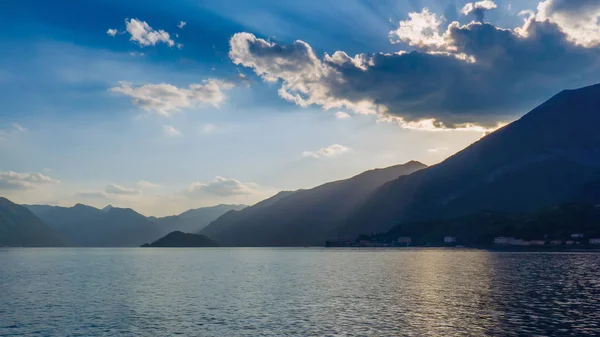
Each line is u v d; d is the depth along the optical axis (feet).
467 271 456.45
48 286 345.51
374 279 380.78
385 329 178.60
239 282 367.25
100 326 191.21
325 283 350.64
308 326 185.37
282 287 324.39
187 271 510.58
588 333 172.04
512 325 184.75
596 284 321.11
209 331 179.63
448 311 215.51
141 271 514.68
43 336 175.42
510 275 400.47
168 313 218.59
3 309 235.20
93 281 385.91
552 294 270.87
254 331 178.40
